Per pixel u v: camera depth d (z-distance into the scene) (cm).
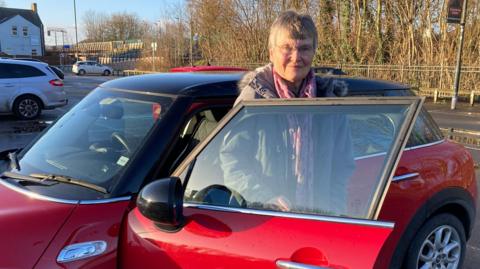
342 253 154
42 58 6312
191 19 3023
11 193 213
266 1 2486
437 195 286
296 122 180
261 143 186
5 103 1156
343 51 2178
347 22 2159
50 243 178
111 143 233
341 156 184
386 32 2070
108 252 188
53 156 241
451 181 299
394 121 168
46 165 236
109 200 198
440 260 300
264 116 185
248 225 171
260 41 2561
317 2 2233
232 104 240
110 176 210
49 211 191
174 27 3469
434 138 316
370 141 182
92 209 193
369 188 170
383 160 171
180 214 174
